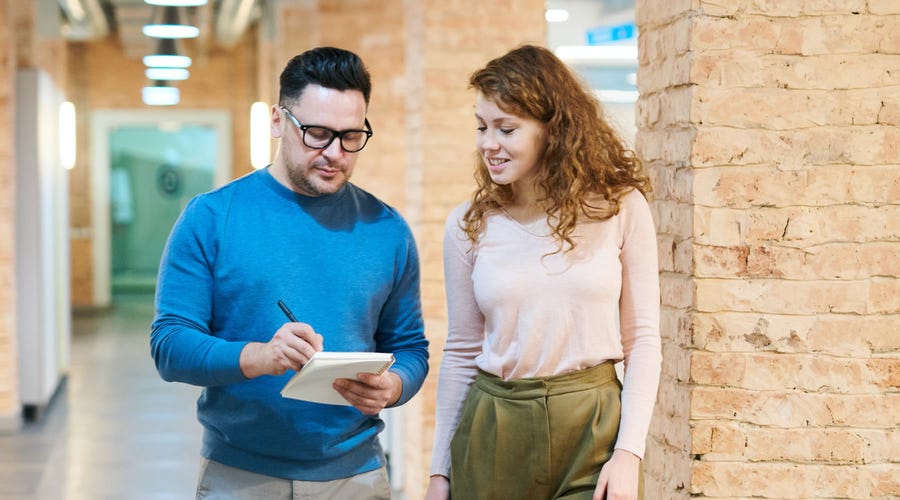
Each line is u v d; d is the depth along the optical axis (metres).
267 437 2.36
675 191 2.81
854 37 2.68
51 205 8.77
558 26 6.30
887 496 2.74
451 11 5.74
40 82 8.05
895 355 2.72
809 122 2.69
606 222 2.22
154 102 15.56
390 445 6.52
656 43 2.95
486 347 2.28
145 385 9.66
